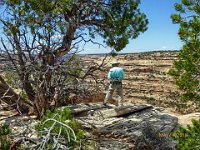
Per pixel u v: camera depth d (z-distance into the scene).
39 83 12.51
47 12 11.49
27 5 11.66
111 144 9.38
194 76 9.70
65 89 13.49
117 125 10.95
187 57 9.70
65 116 7.50
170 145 9.29
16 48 12.46
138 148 9.30
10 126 9.79
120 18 13.13
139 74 90.12
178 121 12.13
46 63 12.82
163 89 76.69
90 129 10.71
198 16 10.00
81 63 13.88
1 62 12.71
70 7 12.50
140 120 11.54
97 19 13.63
